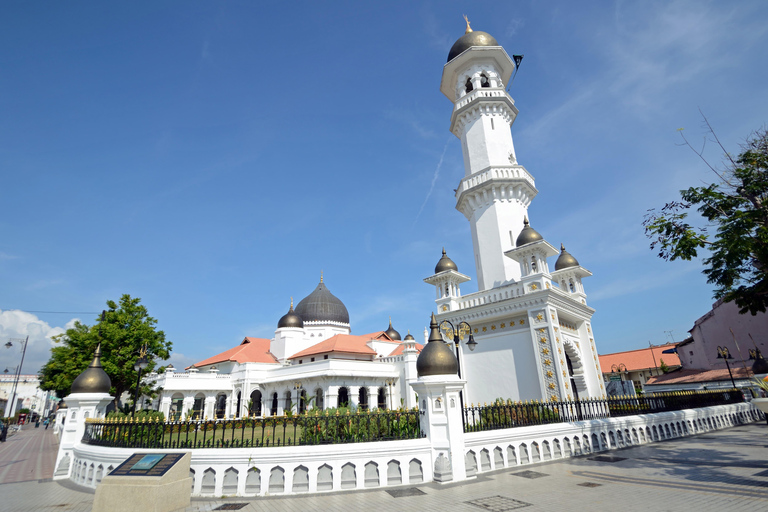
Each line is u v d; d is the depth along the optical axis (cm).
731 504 854
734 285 1522
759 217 1253
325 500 1029
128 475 957
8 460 2253
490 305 2534
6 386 11469
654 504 882
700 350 4047
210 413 5050
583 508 875
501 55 3406
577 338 2861
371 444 1168
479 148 3241
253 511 952
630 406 1922
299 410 4453
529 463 1403
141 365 2411
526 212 3116
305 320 6016
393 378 4681
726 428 2331
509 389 2419
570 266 3297
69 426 1563
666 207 1422
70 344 3753
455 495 1028
